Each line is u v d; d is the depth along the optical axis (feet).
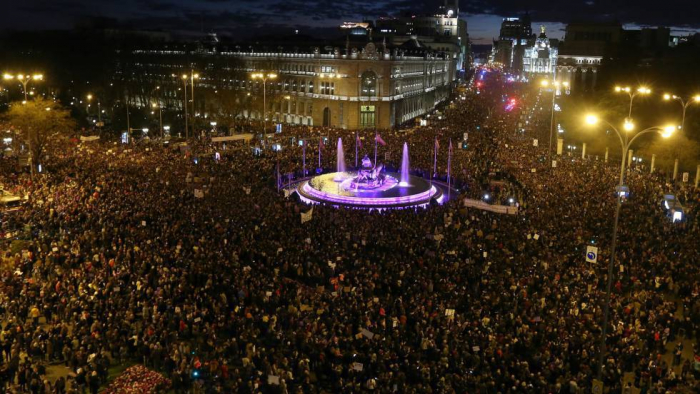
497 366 92.53
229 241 144.15
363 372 90.79
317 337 100.01
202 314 107.04
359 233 151.23
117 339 100.07
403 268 127.85
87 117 469.57
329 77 449.48
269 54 491.72
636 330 103.04
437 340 99.14
